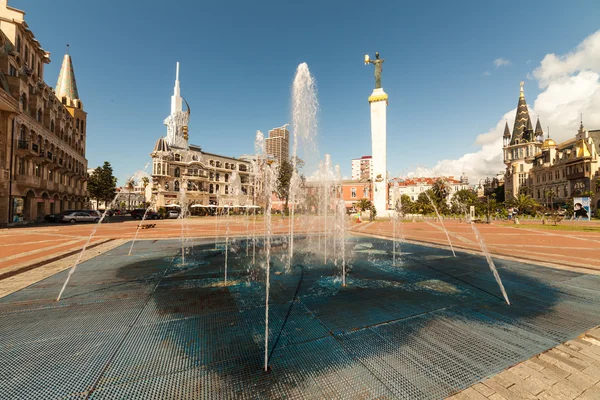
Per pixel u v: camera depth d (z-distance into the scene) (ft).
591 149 150.61
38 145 85.76
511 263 25.50
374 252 32.14
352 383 8.14
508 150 252.62
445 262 26.11
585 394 7.75
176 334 11.19
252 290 17.28
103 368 8.80
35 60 92.43
